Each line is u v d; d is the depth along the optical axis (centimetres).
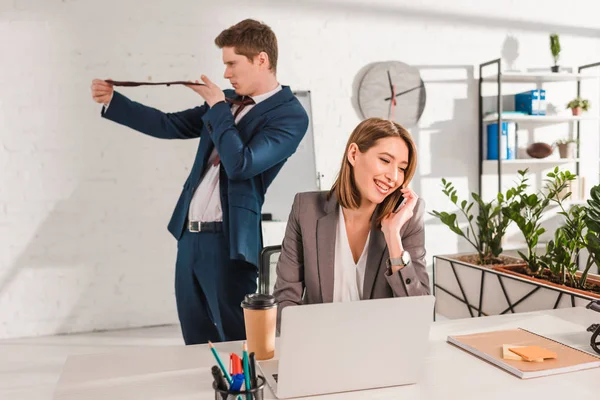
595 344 118
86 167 333
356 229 155
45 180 327
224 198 210
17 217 325
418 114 390
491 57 409
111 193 338
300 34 365
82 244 335
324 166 372
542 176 423
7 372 274
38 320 330
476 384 100
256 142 208
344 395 97
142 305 346
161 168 346
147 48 338
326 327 95
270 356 116
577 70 429
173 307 352
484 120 402
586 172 430
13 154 322
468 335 126
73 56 327
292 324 94
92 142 333
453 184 405
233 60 213
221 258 210
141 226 344
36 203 327
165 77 341
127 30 334
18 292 327
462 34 400
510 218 237
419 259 152
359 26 376
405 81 386
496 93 409
